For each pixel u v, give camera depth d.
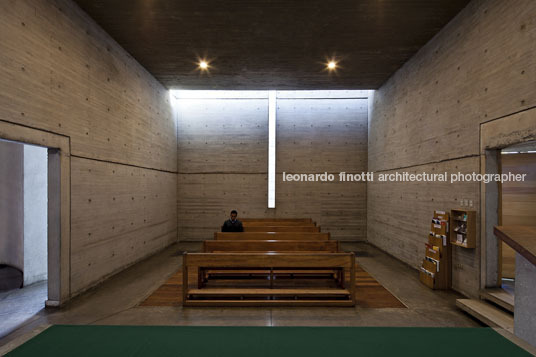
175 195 8.91
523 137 3.29
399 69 6.67
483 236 3.96
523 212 4.73
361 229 9.06
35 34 3.54
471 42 4.19
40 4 3.62
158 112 7.55
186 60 6.29
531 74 3.19
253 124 9.15
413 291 4.57
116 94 5.44
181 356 1.32
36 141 3.56
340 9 4.45
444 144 4.88
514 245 1.50
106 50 5.11
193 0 4.26
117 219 5.46
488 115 3.85
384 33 5.12
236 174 9.14
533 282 1.44
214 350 1.36
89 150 4.60
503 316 3.31
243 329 1.55
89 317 3.61
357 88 8.06
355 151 9.10
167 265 6.12
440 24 4.82
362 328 1.55
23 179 4.94
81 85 4.41
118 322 3.46
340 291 4.07
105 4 4.33
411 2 4.25
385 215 7.52
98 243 4.84
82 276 4.42
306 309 3.84
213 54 6.00
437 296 4.36
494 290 3.83
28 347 1.37
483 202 3.97
